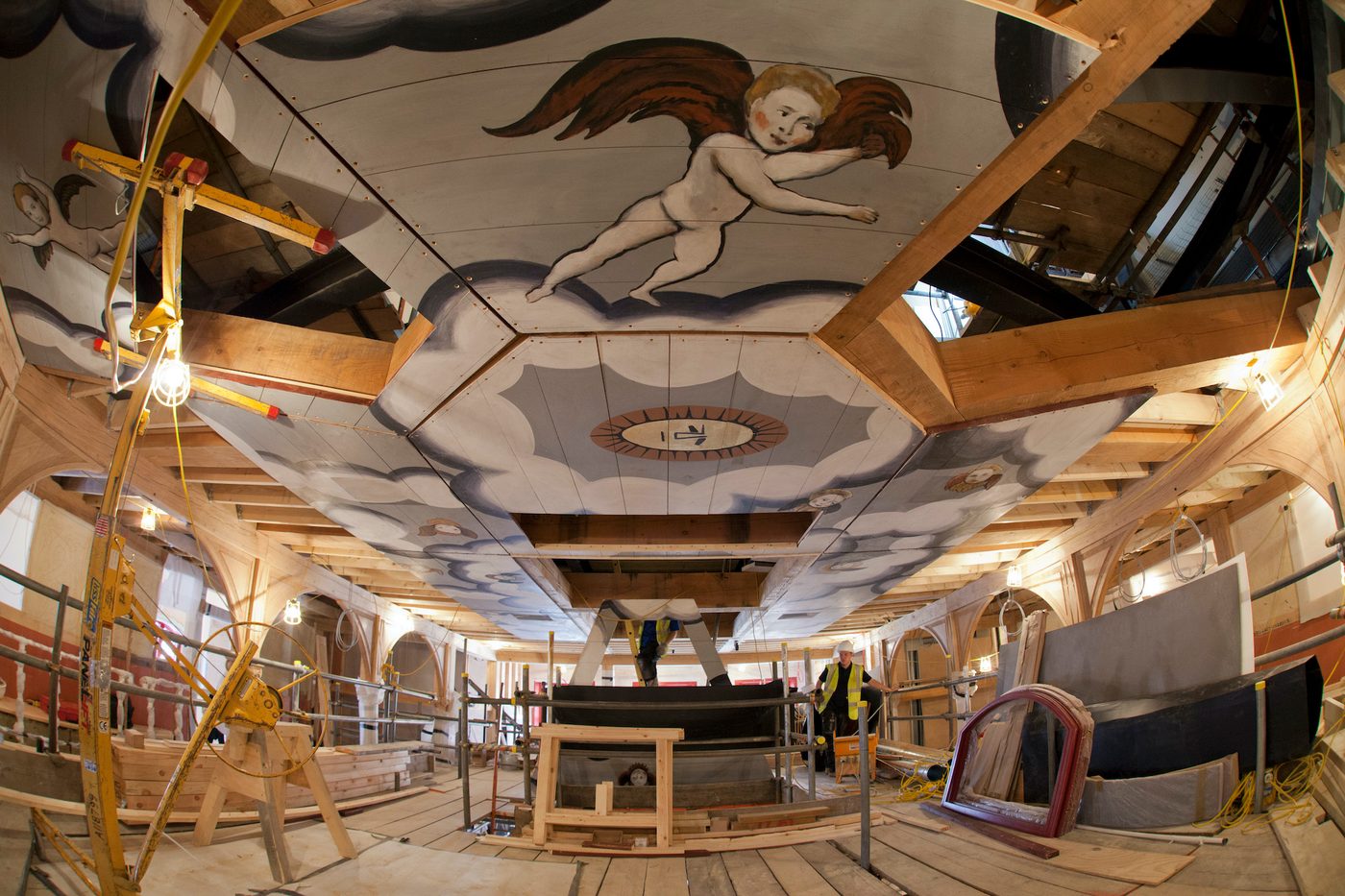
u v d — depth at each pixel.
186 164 3.20
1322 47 3.99
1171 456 7.33
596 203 3.38
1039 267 7.17
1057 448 6.18
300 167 3.22
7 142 3.37
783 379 4.89
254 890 3.48
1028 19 2.57
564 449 5.96
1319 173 4.65
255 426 5.73
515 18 2.54
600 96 2.85
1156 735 4.50
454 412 5.35
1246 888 2.87
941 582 13.08
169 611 11.22
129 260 3.99
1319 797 3.21
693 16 2.56
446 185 3.27
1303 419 5.39
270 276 6.72
